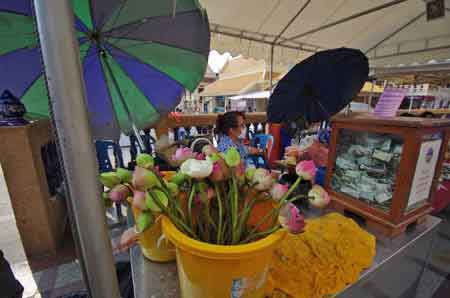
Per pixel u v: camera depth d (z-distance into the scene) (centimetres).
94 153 31
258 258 38
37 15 26
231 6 226
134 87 139
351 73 133
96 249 33
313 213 91
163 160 71
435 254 161
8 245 168
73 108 27
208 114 255
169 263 62
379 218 78
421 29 286
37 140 160
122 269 95
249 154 189
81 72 28
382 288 71
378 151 79
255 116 290
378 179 80
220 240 43
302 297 52
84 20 105
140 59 132
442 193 147
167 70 140
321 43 326
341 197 92
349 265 61
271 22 259
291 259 62
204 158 49
